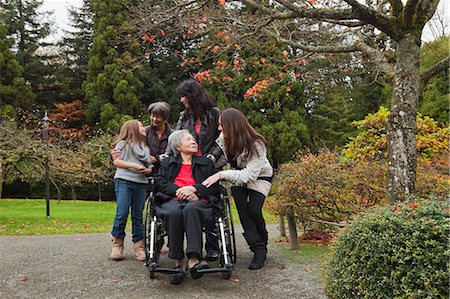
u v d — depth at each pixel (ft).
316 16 13.78
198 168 12.62
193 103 13.60
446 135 19.16
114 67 57.88
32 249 17.30
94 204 47.01
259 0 21.07
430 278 7.20
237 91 49.93
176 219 11.49
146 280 12.39
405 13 13.48
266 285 11.80
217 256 13.84
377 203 16.31
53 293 11.44
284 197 16.55
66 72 69.51
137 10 25.31
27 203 46.03
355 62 23.81
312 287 11.53
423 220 7.62
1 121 42.86
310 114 59.72
